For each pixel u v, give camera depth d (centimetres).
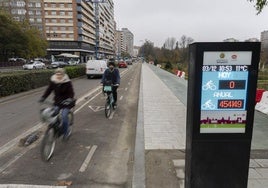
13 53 6059
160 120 794
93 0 2912
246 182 321
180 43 6869
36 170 465
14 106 1060
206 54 292
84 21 10788
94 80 2355
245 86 299
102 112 957
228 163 316
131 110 991
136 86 1861
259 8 793
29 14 9862
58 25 10044
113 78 920
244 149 313
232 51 292
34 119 840
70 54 9419
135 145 566
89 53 11875
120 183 422
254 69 296
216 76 296
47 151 507
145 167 455
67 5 9962
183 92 1449
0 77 1199
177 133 657
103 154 542
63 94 570
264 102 924
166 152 525
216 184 321
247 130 309
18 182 421
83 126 757
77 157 525
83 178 437
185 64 5028
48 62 7369
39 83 1627
